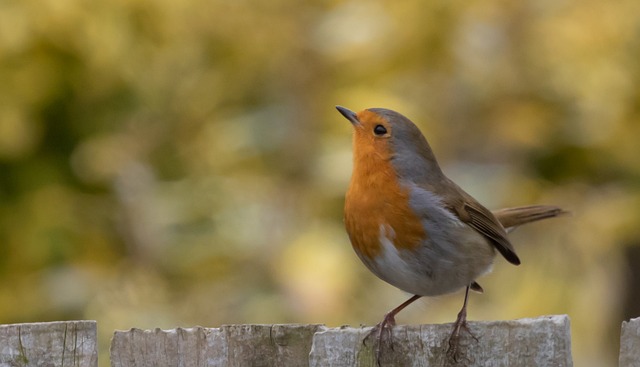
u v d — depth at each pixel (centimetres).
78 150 1240
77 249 1224
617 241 1329
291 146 1250
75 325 618
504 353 568
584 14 1266
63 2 1135
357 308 1216
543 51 1270
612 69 1259
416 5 1255
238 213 1238
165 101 1256
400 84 1276
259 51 1251
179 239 1237
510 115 1292
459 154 1308
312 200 1234
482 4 1266
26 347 616
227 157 1259
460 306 1316
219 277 1226
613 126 1292
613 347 1441
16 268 1216
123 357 621
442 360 584
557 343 556
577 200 1329
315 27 1270
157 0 1181
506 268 1333
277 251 1215
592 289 1327
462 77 1280
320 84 1264
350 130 1241
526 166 1339
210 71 1262
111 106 1233
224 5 1238
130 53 1187
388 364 593
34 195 1213
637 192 1316
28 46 1155
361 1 1279
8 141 1173
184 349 621
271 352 620
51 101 1207
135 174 1253
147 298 1213
